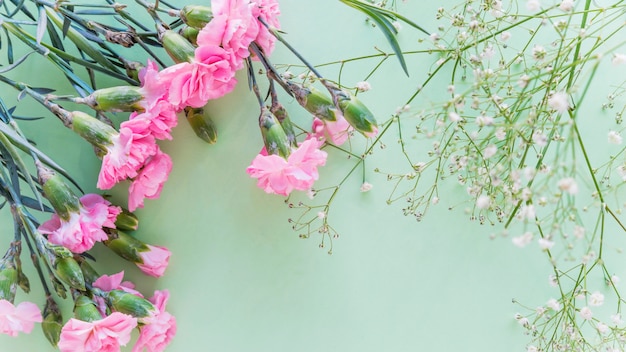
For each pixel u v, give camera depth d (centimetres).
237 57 101
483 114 102
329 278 108
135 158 101
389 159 108
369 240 108
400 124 108
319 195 108
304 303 109
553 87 102
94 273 105
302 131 108
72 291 104
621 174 105
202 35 100
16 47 108
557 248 108
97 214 102
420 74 108
